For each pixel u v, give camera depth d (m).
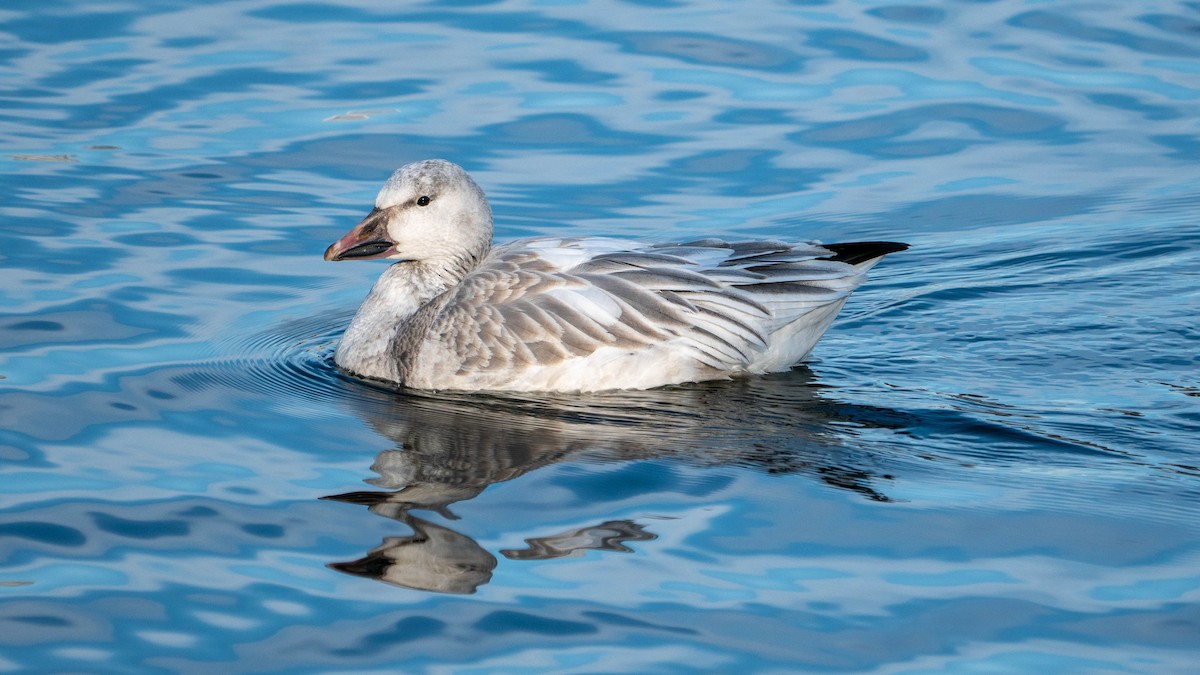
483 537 9.56
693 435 11.36
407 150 17.88
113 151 17.70
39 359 12.75
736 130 18.56
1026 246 15.92
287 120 18.53
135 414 11.71
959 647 8.30
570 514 9.91
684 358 12.38
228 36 20.78
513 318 12.29
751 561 9.26
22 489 10.23
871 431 11.46
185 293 14.62
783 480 10.48
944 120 18.81
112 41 20.48
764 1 22.11
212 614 8.65
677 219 16.48
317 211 16.66
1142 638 8.38
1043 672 8.05
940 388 12.49
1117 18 21.36
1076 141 18.33
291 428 11.52
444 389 12.52
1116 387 12.45
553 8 21.88
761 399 12.21
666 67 19.97
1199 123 18.64
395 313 13.26
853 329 14.07
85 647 8.30
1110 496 10.21
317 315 14.50
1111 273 15.20
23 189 16.66
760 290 12.33
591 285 12.31
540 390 12.36
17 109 18.44
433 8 21.88
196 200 16.73
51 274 14.73
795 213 16.70
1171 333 13.65
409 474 10.58
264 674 8.05
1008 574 9.09
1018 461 10.86
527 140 18.19
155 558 9.31
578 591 8.89
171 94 19.08
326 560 9.29
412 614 8.64
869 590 8.91
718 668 8.09
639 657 8.20
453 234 13.29
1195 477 10.54
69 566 9.18
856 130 18.58
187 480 10.46
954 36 20.89
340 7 21.86
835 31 21.00
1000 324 14.02
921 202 17.02
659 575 9.08
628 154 18.00
